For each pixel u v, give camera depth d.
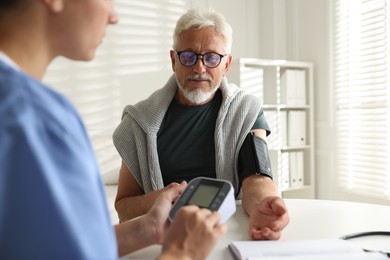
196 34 1.18
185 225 0.49
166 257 0.47
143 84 2.75
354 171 2.63
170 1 2.84
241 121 1.26
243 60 2.55
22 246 0.31
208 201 0.65
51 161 0.34
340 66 2.71
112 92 2.65
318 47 2.87
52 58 0.46
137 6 2.72
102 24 0.47
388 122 2.38
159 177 1.23
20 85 0.35
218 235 0.50
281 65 2.74
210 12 1.22
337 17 2.72
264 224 0.80
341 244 0.70
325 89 2.83
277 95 2.74
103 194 0.41
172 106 1.32
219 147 1.23
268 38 3.13
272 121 2.68
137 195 1.26
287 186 2.74
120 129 1.30
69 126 0.36
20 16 0.40
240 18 3.12
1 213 0.31
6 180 0.31
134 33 2.71
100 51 2.60
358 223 0.91
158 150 1.27
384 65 2.40
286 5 3.13
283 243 0.71
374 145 2.48
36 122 0.34
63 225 0.33
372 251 0.68
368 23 2.49
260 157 1.15
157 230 0.71
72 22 0.44
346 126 2.68
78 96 2.54
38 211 0.32
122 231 0.70
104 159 2.61
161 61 2.81
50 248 0.32
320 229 0.86
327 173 2.84
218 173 1.23
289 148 2.76
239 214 1.02
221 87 1.31
